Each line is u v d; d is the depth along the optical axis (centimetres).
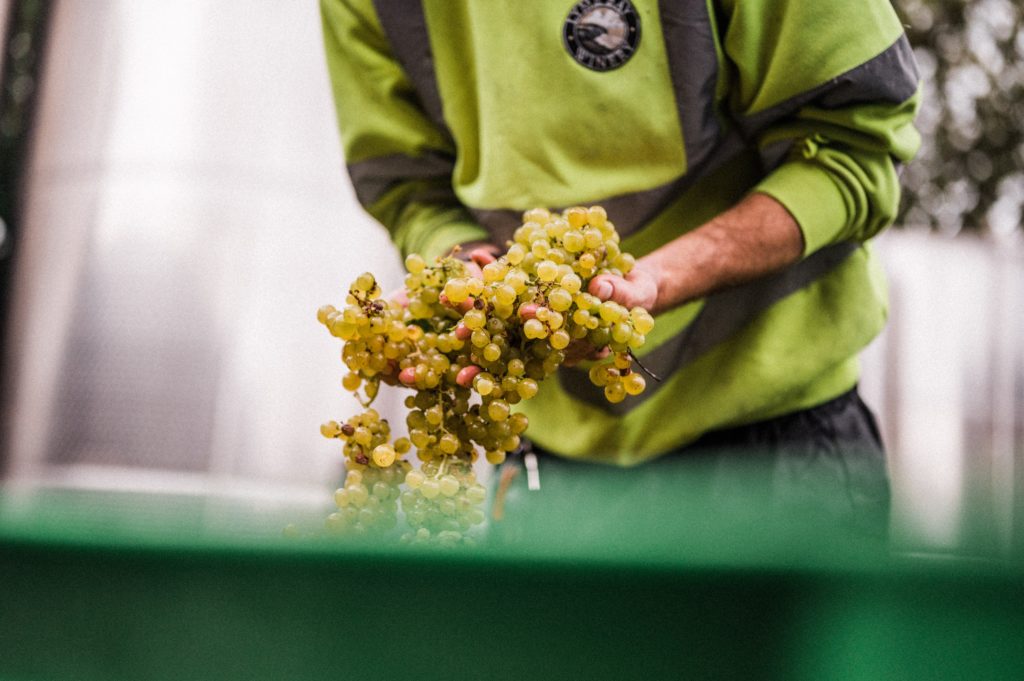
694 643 67
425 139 169
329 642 68
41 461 326
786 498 151
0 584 71
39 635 71
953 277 381
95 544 70
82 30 338
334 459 331
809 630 67
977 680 65
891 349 374
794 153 152
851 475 155
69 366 327
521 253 123
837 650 66
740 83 151
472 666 68
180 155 327
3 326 337
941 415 373
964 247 384
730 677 67
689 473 155
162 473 319
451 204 172
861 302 158
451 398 125
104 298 326
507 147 158
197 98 329
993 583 65
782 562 67
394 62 169
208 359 323
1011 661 65
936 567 66
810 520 147
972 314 380
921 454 370
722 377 154
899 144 151
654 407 157
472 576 68
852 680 66
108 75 333
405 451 123
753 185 158
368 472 121
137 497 277
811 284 157
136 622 70
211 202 325
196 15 331
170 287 323
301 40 335
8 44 344
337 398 333
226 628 69
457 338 122
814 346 155
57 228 334
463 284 120
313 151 334
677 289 134
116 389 324
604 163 156
